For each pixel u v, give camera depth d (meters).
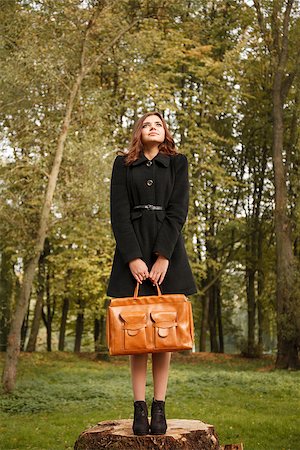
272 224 26.53
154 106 23.05
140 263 3.90
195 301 27.28
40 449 8.85
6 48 15.31
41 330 35.00
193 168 24.00
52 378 16.84
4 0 14.74
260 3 22.34
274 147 21.89
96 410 12.24
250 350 25.36
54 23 15.11
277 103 22.08
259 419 10.92
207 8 24.94
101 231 16.45
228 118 26.67
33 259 15.09
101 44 16.45
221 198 25.67
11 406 12.58
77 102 15.73
